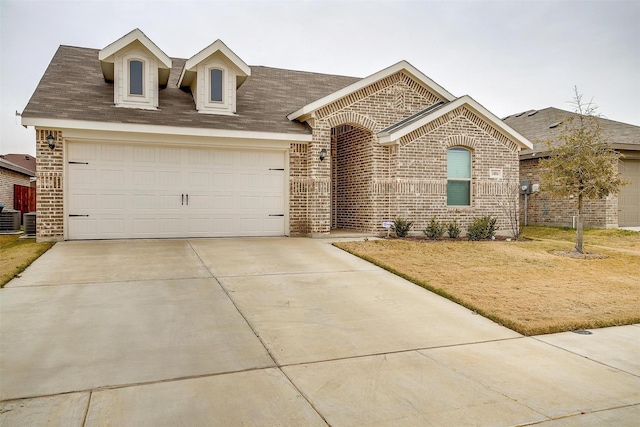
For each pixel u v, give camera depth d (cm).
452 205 1452
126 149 1212
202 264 930
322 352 524
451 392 428
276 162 1352
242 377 449
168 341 539
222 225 1302
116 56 1224
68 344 518
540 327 615
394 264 967
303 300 725
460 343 569
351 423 366
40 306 645
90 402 387
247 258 1002
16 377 432
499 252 1137
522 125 2106
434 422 371
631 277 926
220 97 1330
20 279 780
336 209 1648
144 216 1230
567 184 1154
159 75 1338
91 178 1186
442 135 1409
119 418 362
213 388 423
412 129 1345
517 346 564
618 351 550
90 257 962
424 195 1398
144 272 851
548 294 786
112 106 1223
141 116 1205
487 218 1399
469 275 899
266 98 1503
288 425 360
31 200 2089
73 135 1152
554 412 392
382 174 1405
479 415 384
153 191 1235
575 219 1689
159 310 646
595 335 612
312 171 1345
